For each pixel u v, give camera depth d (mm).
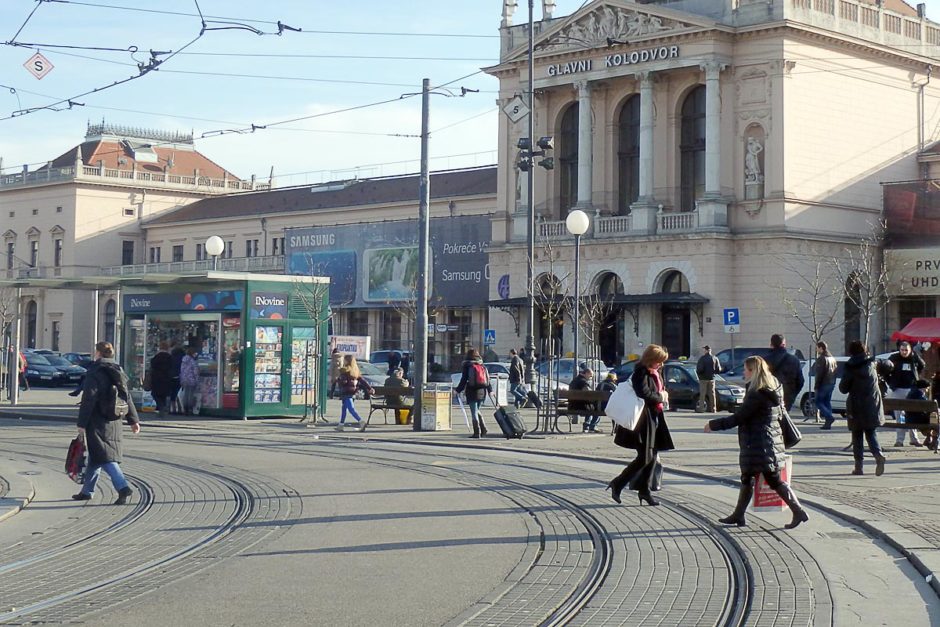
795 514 15078
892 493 18734
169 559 13117
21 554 13547
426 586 11578
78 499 17938
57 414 39031
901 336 51219
